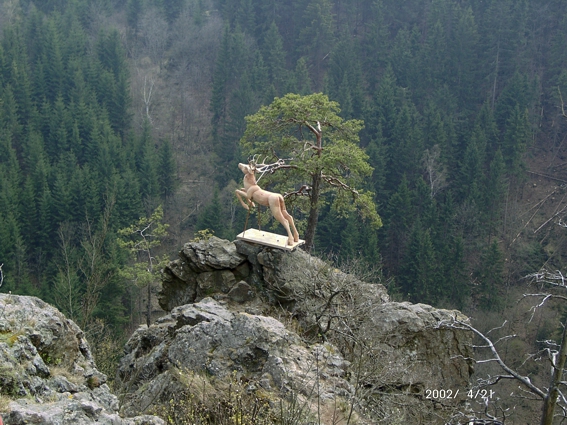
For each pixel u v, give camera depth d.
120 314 45.38
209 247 20.25
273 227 27.98
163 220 70.69
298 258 19.44
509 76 84.12
